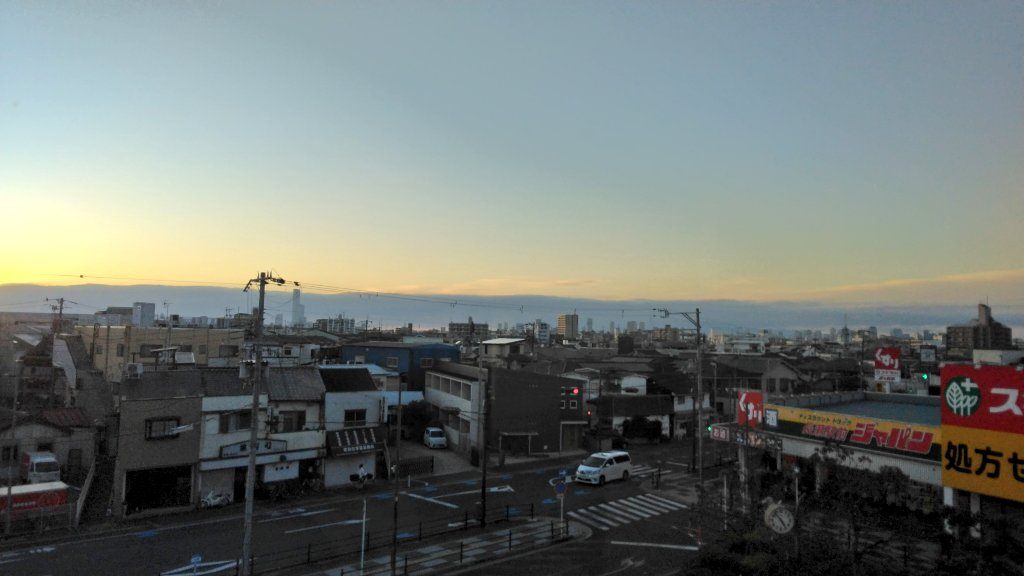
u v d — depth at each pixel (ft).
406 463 126.41
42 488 86.33
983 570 44.86
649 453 159.02
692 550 79.56
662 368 243.40
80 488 103.60
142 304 289.53
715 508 72.02
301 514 95.04
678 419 192.44
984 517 49.06
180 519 91.15
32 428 111.34
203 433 100.12
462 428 149.69
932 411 105.60
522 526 90.99
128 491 95.71
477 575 70.23
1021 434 58.13
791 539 51.80
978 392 61.87
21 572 68.03
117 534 83.20
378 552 77.92
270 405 109.81
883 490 52.26
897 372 131.54
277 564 72.49
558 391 157.07
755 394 100.58
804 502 52.65
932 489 73.31
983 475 60.80
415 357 191.11
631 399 183.62
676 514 98.37
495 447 143.74
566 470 133.80
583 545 82.07
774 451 90.94
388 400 162.09
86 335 189.47
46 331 245.86
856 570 48.75
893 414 100.83
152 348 178.50
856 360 291.79
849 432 84.43
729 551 55.83
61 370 167.12
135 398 97.09
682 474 130.11
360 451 116.16
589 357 278.05
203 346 189.98
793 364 256.52
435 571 71.31
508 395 148.25
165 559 73.36
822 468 61.41
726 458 146.82
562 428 159.74
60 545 77.92
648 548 80.74
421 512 97.71
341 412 122.83
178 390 103.76
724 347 411.13
